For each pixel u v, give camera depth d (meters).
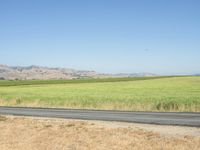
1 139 12.77
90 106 28.09
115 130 14.37
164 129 14.79
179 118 18.50
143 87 65.00
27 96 39.97
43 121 18.09
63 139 12.56
